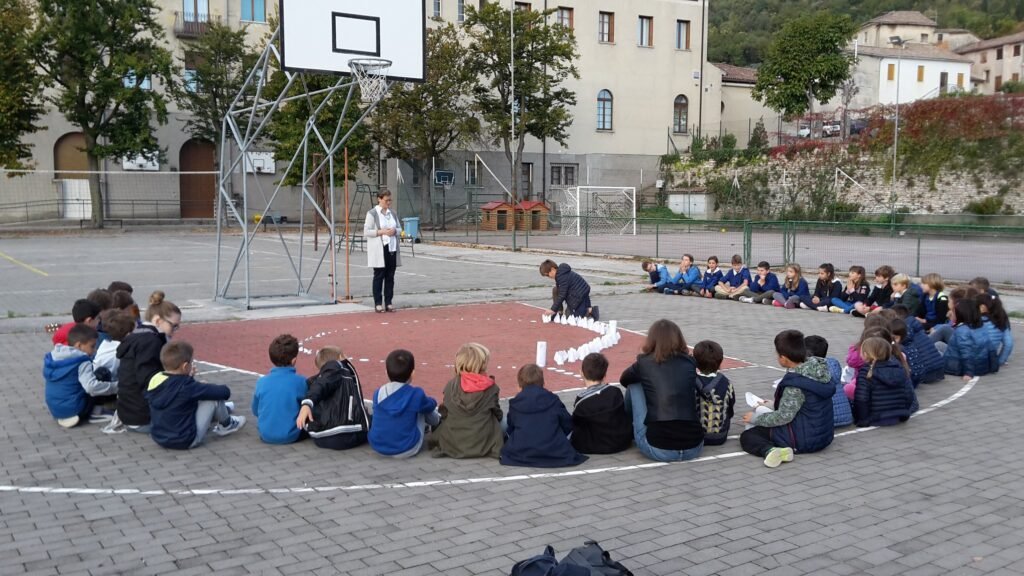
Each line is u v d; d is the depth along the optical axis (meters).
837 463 6.79
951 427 7.88
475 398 6.86
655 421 6.68
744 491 6.10
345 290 18.83
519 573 4.25
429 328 13.47
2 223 42.09
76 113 39.50
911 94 69.81
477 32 47.50
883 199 47.19
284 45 14.41
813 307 15.91
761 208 52.47
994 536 5.28
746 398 7.89
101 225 41.19
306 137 16.12
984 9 106.88
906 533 5.32
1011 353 11.49
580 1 54.00
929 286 12.17
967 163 43.97
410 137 43.22
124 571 4.70
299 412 7.12
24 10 38.78
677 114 58.50
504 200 52.84
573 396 8.98
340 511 5.65
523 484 6.22
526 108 47.97
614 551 5.02
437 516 5.57
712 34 102.81
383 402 6.78
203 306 15.61
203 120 45.03
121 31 39.88
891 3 108.31
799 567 4.81
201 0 46.62
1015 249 31.53
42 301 16.80
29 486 6.11
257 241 36.09
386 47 15.30
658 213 53.53
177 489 6.07
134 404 7.29
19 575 4.63
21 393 8.95
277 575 4.66
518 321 14.32
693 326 13.91
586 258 28.88
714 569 4.78
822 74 53.25
